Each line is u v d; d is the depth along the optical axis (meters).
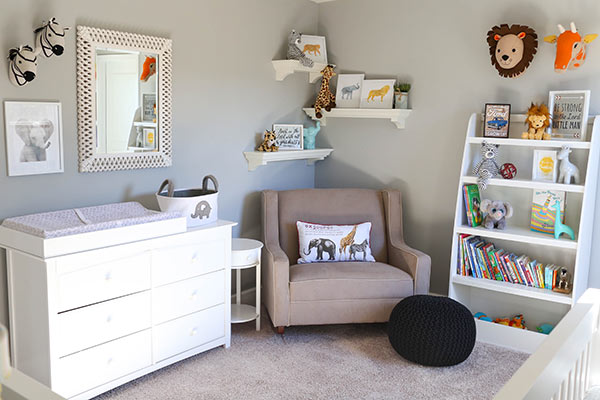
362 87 4.27
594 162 3.23
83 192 3.04
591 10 3.33
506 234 3.44
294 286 3.38
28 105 2.74
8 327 2.73
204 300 3.15
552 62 3.49
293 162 4.45
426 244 4.15
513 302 3.72
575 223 3.44
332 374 3.01
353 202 4.02
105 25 3.02
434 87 3.99
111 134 3.10
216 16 3.64
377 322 3.65
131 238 2.73
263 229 3.85
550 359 1.48
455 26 3.85
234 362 3.14
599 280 3.42
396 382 2.93
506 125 3.55
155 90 3.30
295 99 4.38
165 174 3.46
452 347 3.01
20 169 2.74
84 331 2.58
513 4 3.60
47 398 1.12
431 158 4.06
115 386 2.74
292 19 4.26
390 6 4.13
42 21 2.75
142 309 2.83
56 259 2.43
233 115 3.86
